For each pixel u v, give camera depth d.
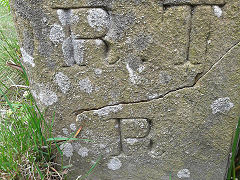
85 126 0.39
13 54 0.64
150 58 0.33
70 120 0.38
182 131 0.38
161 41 0.32
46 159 0.42
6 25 0.83
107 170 0.42
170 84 0.35
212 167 0.41
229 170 0.41
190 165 0.41
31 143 0.41
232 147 0.40
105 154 0.41
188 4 0.30
